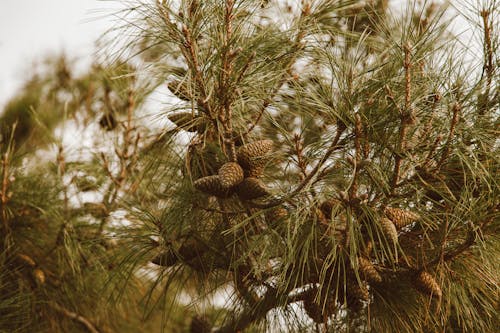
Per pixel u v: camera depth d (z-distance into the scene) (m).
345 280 1.86
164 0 1.87
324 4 2.12
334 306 1.97
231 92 1.89
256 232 2.04
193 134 2.00
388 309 1.97
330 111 1.89
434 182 1.94
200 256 2.11
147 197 2.36
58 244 2.59
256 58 1.92
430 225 1.93
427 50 1.90
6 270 2.49
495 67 1.98
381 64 1.90
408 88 1.82
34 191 2.59
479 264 1.95
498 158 1.91
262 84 1.92
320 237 1.93
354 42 2.09
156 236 2.15
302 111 2.07
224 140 1.89
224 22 1.89
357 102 1.88
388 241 1.83
